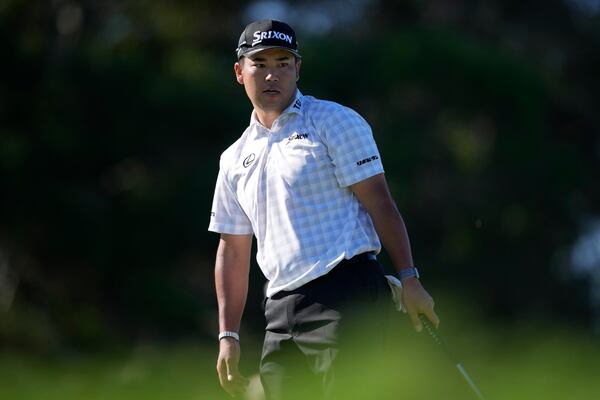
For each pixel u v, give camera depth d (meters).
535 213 89.94
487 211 88.00
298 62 17.16
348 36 93.25
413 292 16.03
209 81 84.06
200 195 79.56
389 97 87.56
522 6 102.88
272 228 16.64
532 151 88.31
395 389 16.73
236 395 17.94
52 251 75.75
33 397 35.88
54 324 72.69
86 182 79.12
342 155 16.34
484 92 86.56
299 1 97.00
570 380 43.72
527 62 91.88
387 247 16.30
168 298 77.56
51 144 75.75
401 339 17.86
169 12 89.31
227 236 18.02
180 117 79.69
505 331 83.44
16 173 73.75
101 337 72.06
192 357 59.78
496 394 38.31
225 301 18.03
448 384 22.84
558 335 81.44
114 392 36.16
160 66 86.69
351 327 16.03
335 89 86.94
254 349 69.31
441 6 101.31
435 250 88.62
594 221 97.62
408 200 83.50
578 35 104.25
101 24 86.31
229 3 90.75
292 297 16.42
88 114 78.56
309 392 16.42
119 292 78.25
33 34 80.31
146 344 73.62
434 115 88.25
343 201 16.53
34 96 77.69
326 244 16.36
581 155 96.94
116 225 78.69
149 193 79.94
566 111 100.44
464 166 88.62
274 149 16.70
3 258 74.75
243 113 82.12
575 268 96.06
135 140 79.25
